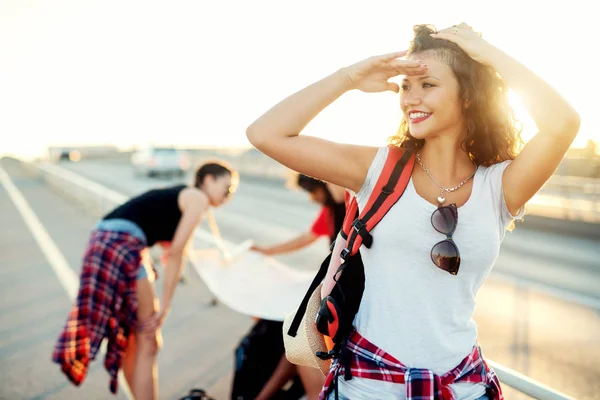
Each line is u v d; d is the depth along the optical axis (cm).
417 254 120
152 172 2689
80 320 254
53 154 5525
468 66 124
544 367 367
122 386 338
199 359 381
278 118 125
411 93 127
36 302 518
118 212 269
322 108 128
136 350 265
